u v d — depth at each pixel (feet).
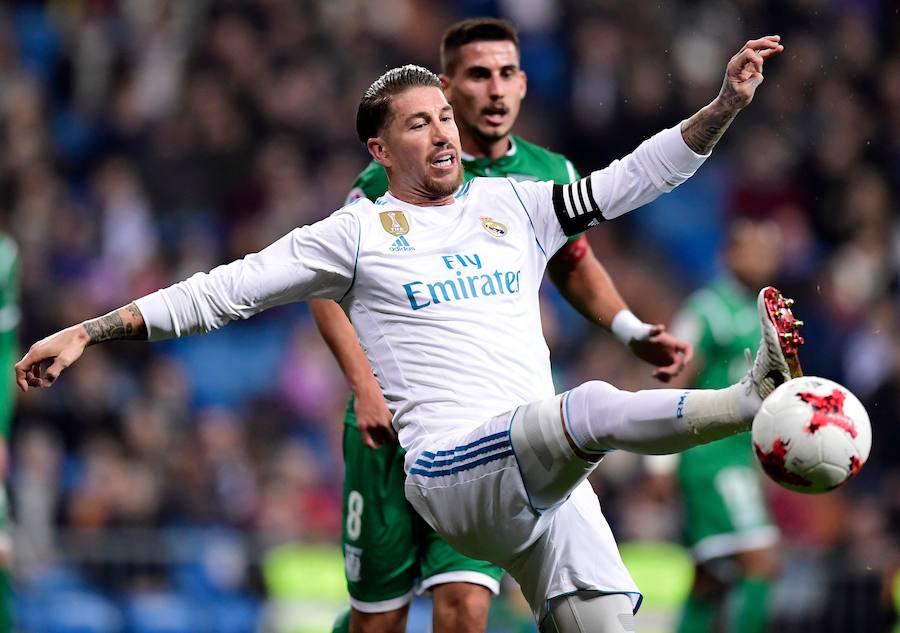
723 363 96.58
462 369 50.80
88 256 141.69
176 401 126.62
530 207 53.72
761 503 94.84
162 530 114.52
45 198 143.13
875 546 116.37
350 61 162.71
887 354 147.33
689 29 170.09
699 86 164.96
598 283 65.51
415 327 51.31
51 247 140.36
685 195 164.14
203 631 101.45
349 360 60.80
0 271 80.33
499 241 52.75
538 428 47.67
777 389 43.52
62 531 105.40
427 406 50.80
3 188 142.61
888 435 136.46
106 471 117.80
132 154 154.61
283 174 151.64
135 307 50.06
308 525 120.88
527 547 52.21
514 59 64.23
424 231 52.54
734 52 170.71
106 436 121.29
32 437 118.11
